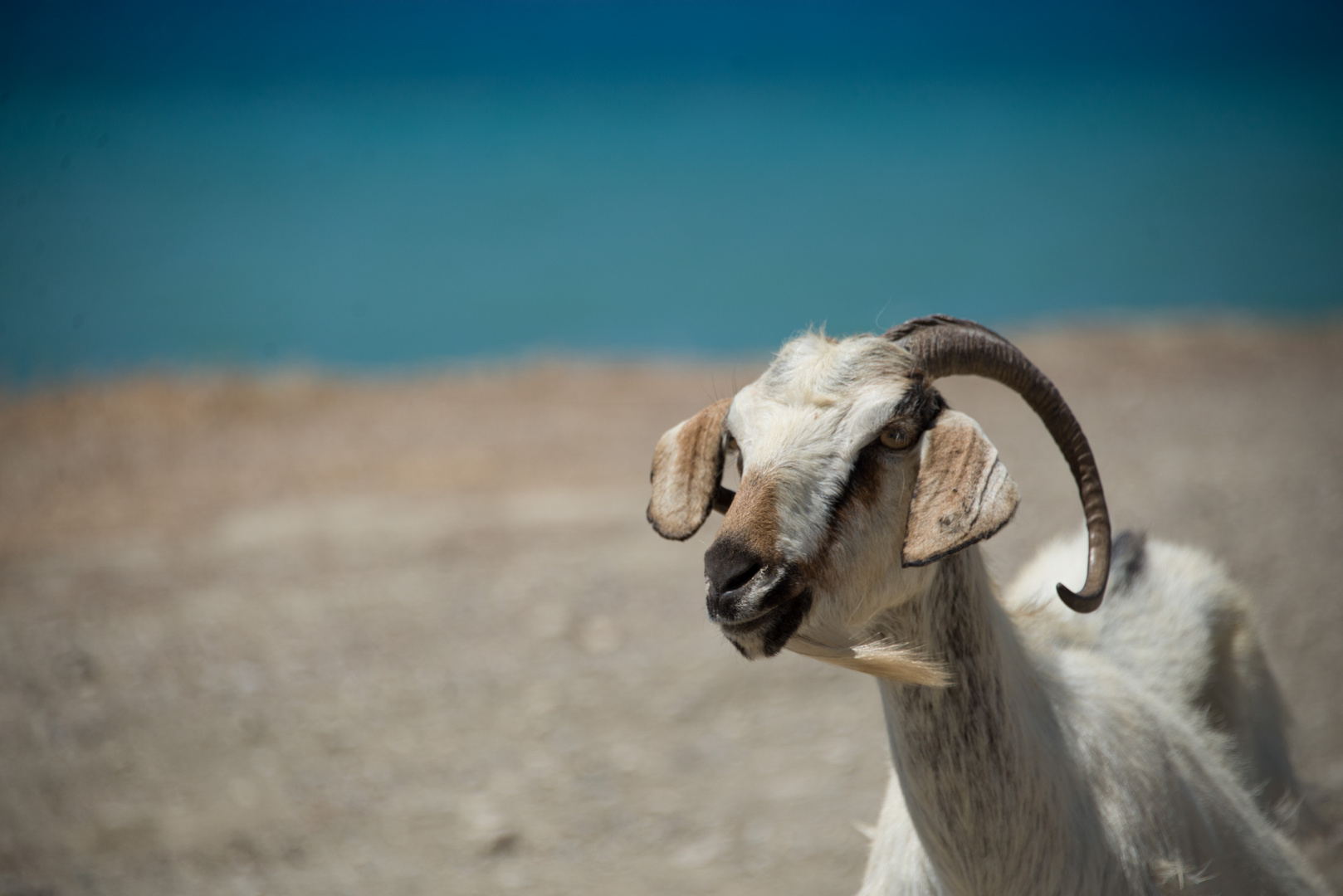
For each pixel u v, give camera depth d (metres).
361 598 22.00
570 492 29.03
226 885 13.20
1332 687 14.89
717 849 13.27
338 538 25.94
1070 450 7.09
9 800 15.34
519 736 16.44
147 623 21.30
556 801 14.65
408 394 42.66
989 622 6.91
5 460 34.00
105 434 36.88
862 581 6.36
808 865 12.79
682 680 17.73
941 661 6.79
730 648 18.66
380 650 19.56
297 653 19.66
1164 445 28.95
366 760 16.03
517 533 25.62
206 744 16.72
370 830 14.23
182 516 28.08
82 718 17.62
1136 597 9.23
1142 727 7.65
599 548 24.17
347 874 13.27
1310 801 9.84
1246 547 20.27
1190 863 7.29
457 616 20.80
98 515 28.33
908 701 6.88
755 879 12.62
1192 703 8.79
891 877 7.75
